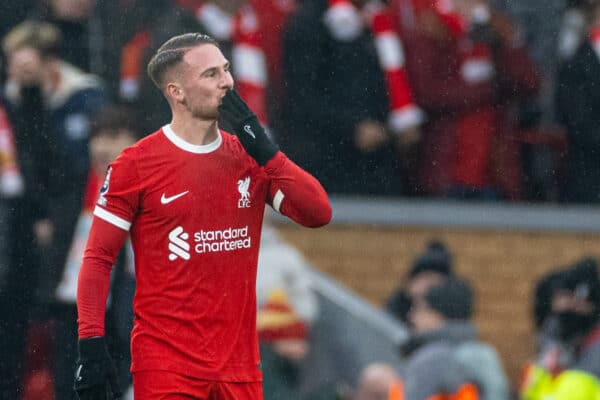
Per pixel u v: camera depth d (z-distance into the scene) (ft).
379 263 97.09
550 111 99.35
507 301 98.12
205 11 92.79
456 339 75.25
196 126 53.72
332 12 94.48
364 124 96.32
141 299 54.13
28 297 87.97
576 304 79.82
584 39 99.60
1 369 88.74
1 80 90.17
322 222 54.29
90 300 53.06
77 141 88.69
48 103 89.51
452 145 97.25
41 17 93.09
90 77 90.99
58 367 88.38
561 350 79.00
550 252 98.63
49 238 88.22
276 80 94.99
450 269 83.46
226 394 53.98
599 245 98.53
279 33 94.43
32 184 88.22
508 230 98.07
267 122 94.89
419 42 95.81
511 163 98.58
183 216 53.26
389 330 88.94
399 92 95.71
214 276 53.67
